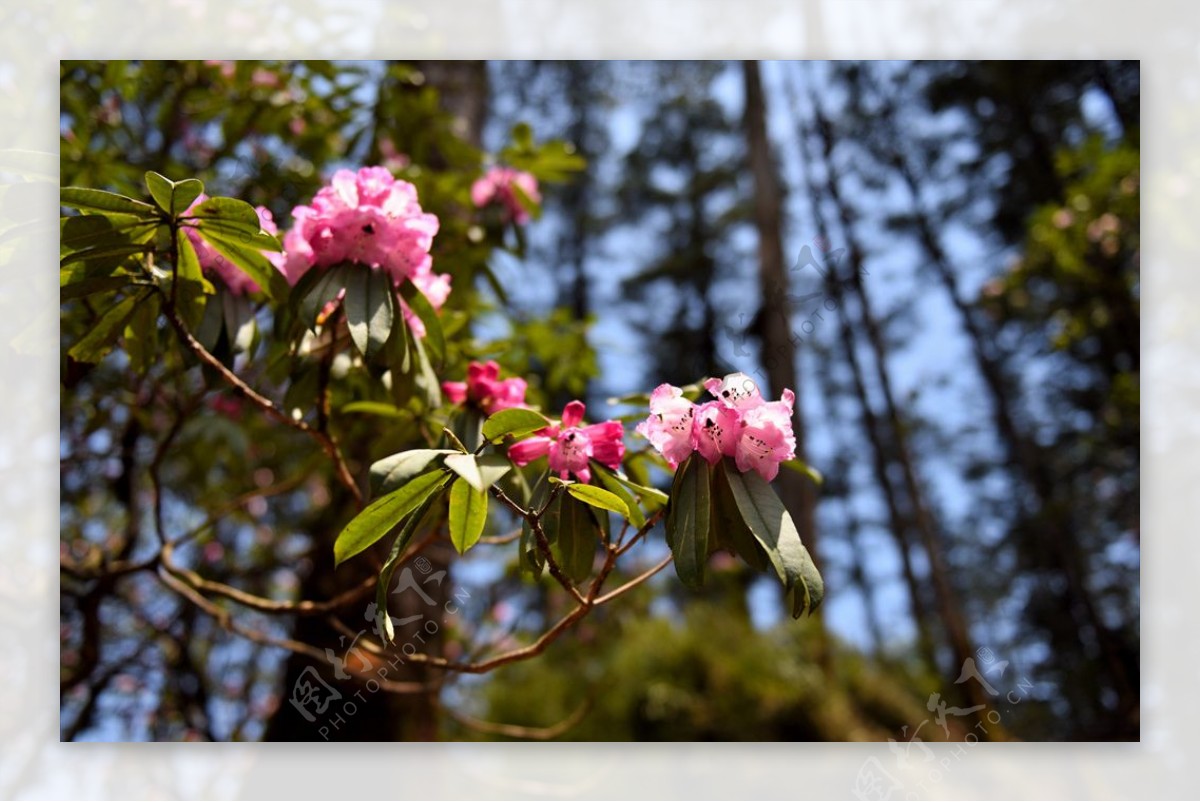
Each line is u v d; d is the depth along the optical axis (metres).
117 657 3.20
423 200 2.59
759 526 1.11
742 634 4.70
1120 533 7.56
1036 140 8.25
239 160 2.66
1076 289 5.63
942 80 8.09
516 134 2.76
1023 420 9.18
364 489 2.66
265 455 3.34
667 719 4.29
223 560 3.65
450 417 1.64
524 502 1.46
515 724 4.31
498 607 4.53
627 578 5.02
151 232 1.40
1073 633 7.99
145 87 2.68
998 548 9.53
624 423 1.84
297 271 1.53
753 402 1.18
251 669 3.72
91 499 3.25
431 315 1.58
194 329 1.60
